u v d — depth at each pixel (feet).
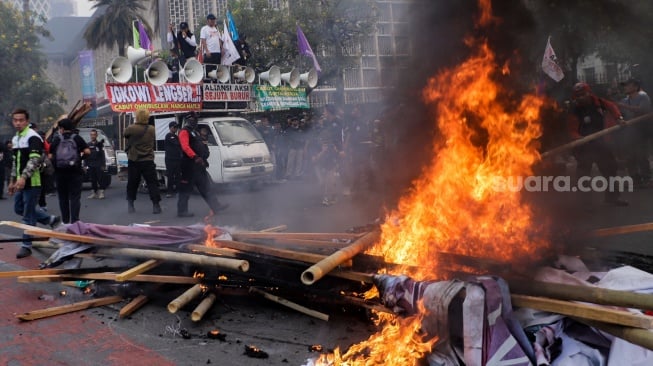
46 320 14.33
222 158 40.42
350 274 12.28
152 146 32.55
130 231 16.89
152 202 35.60
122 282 15.70
